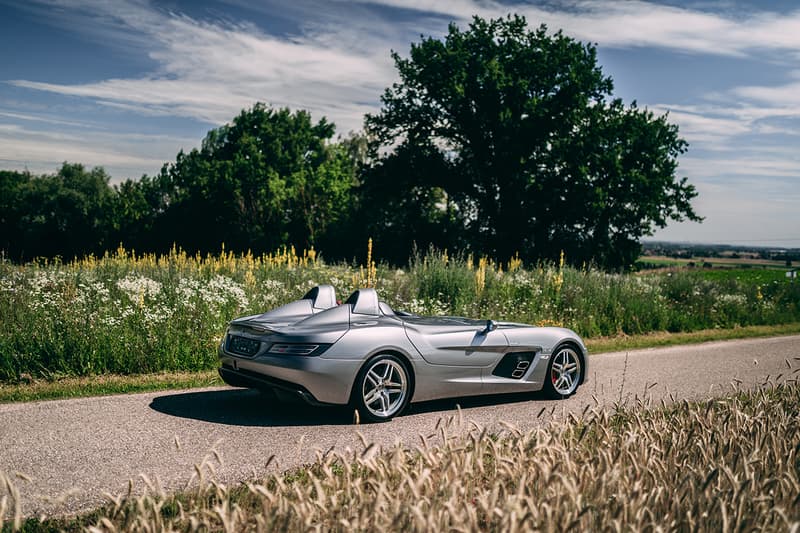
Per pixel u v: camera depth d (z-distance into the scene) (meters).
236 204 53.53
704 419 4.65
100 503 3.94
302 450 5.23
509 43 42.44
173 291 12.16
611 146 40.19
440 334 6.73
